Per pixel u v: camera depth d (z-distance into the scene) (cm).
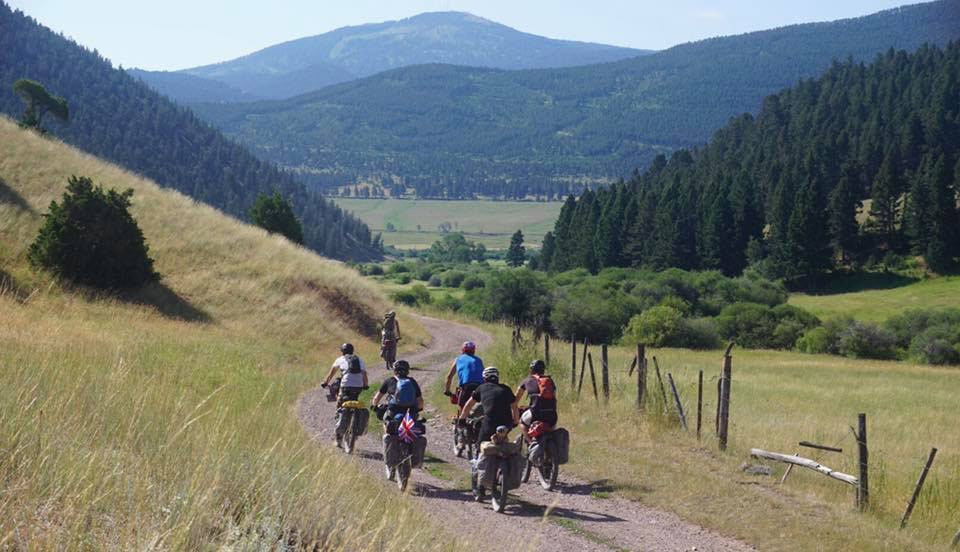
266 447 809
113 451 587
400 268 18325
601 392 1995
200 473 551
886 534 956
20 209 3359
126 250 3061
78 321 2292
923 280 12800
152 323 2742
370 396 2052
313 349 3212
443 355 3419
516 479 975
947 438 2206
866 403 3061
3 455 501
